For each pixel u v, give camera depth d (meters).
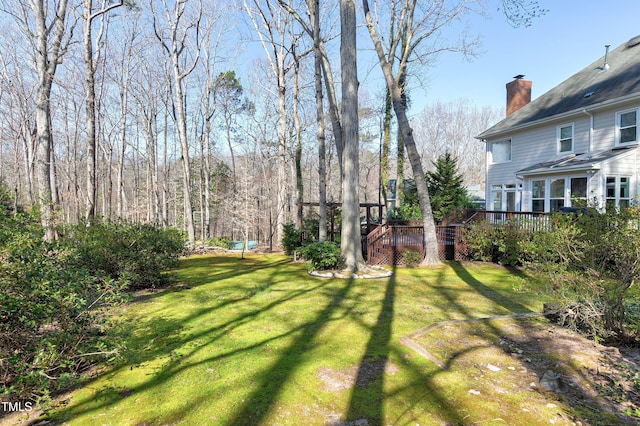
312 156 34.53
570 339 4.13
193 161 31.58
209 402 2.88
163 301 6.21
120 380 3.28
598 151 12.23
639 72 11.95
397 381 3.18
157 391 3.07
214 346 4.08
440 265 9.99
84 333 3.08
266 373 3.37
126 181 34.03
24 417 2.70
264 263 11.38
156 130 24.72
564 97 14.61
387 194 19.58
